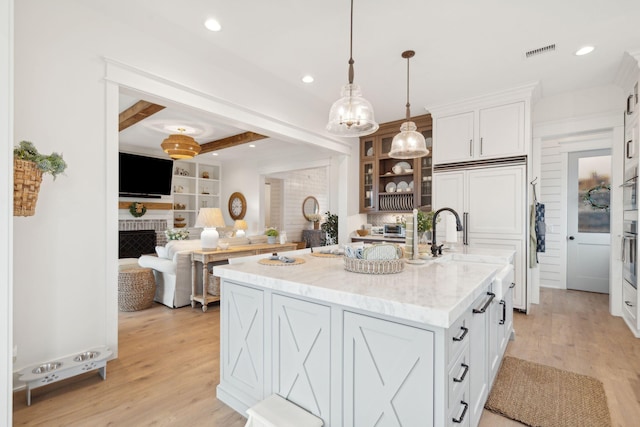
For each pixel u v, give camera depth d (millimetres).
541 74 3541
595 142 4910
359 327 1426
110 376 2316
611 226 3830
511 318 3002
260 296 1839
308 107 4449
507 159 3990
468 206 4277
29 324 2098
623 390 2188
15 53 2041
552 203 5281
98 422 1813
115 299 2496
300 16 2498
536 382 2277
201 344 2910
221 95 3311
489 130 4125
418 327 1260
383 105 4523
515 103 3939
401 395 1309
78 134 2309
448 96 4191
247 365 1910
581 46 2959
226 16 2490
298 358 1657
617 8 2406
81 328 2322
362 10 2422
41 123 2145
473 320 1637
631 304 3355
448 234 3229
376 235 5645
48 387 2160
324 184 10500
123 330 3266
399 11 2434
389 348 1340
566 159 5156
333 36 2787
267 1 2312
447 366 1231
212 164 8180
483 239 4152
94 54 2396
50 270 2180
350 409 1462
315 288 1518
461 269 2062
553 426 1817
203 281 3959
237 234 5312
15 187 1722
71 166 2273
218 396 2061
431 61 3236
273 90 3898
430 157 4922
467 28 2668
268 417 1565
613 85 3816
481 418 1890
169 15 2479
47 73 2174
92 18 2389
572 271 5152
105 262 2436
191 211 7750
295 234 9484
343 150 5301
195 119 4836
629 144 3508
